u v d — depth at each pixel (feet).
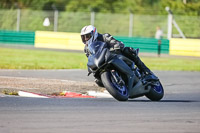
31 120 58.18
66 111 66.33
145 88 87.92
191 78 151.33
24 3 441.68
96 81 84.07
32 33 319.47
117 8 420.77
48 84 111.24
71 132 51.67
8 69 148.97
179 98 99.96
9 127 53.26
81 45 300.61
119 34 369.91
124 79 83.25
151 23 384.47
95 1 442.09
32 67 161.27
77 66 175.83
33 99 78.54
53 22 361.30
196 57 273.33
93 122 58.29
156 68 185.47
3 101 74.43
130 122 59.31
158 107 75.25
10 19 381.19
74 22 367.45
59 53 256.73
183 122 60.95
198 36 340.80
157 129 55.21
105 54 78.33
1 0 433.89
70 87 108.99
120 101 81.35
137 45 297.94
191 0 450.30
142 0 451.12
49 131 51.78
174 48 286.05
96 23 371.76
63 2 446.60
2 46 302.66
